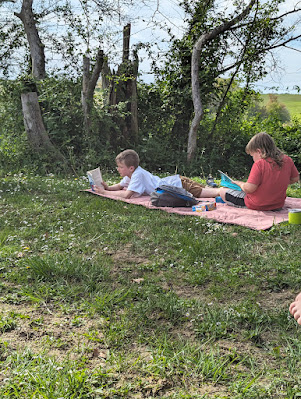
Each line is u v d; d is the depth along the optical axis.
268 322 3.04
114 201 6.82
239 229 5.32
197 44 11.97
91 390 2.22
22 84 10.62
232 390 2.28
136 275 3.95
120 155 7.15
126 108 12.35
